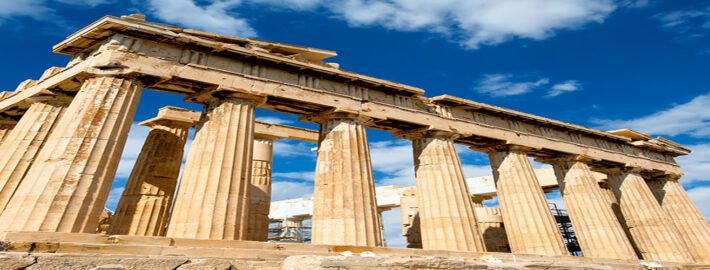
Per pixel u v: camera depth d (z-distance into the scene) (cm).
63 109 1541
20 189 1077
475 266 974
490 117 2328
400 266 877
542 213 2036
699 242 2700
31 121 1485
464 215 1802
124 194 1720
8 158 1388
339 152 1680
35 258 663
